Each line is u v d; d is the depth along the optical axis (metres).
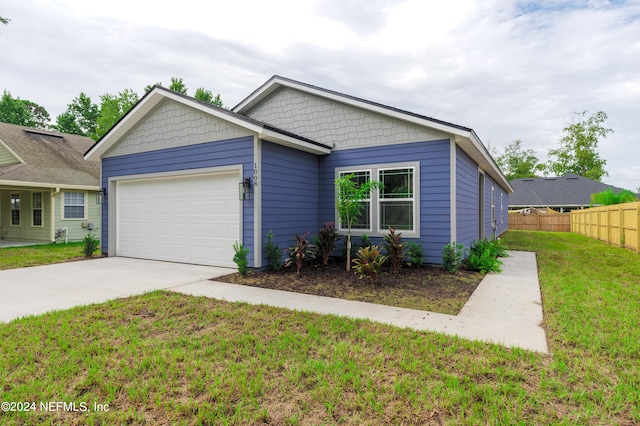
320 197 9.52
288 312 4.73
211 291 5.98
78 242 14.91
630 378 2.88
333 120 9.28
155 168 9.35
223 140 8.02
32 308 4.97
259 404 2.59
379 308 4.96
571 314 4.55
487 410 2.48
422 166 8.06
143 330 4.09
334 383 2.87
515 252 11.62
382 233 8.53
